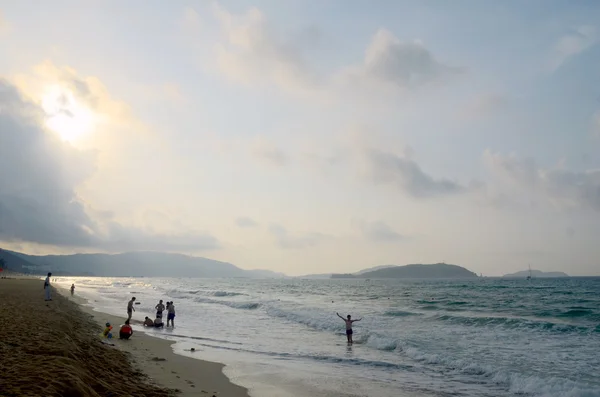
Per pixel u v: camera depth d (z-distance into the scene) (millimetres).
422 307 39938
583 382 12375
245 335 22141
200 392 9758
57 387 6020
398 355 16891
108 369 10312
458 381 12703
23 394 5441
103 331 19219
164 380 10656
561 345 18516
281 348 18203
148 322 25172
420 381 12609
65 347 10148
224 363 14102
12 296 35656
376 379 12688
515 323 24750
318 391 10977
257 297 58812
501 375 12977
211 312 35969
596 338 20219
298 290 91125
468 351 17156
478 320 26469
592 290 77500
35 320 17062
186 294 64688
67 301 39375
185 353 15797
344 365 14797
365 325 25328
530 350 17422
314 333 23172
